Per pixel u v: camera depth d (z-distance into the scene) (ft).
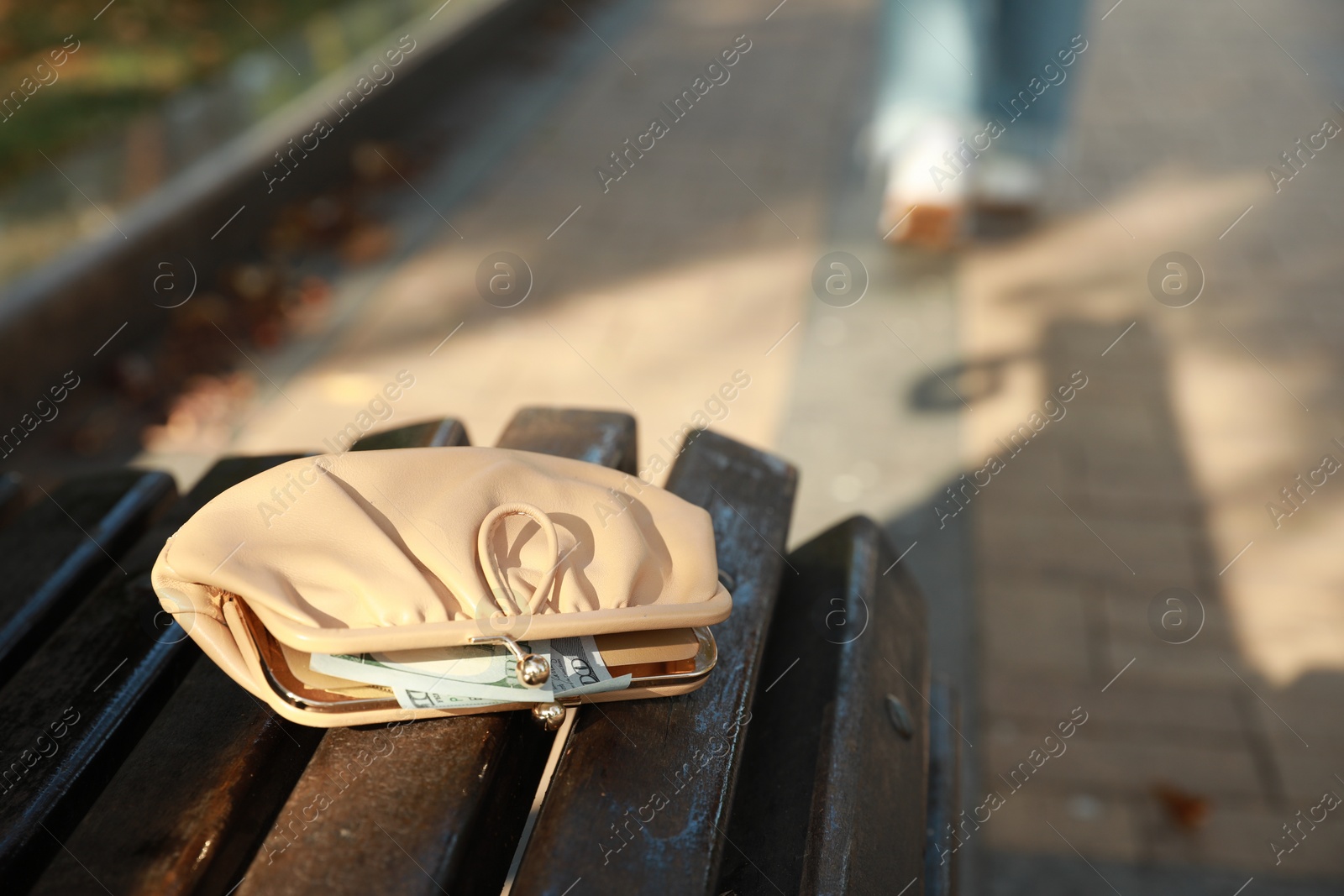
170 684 4.57
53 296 14.37
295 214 20.62
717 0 39.22
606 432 5.98
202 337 16.75
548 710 3.94
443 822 3.46
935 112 18.95
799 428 14.67
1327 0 37.37
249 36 28.60
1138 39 33.73
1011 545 12.59
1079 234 20.52
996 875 8.79
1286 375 16.14
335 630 3.47
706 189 22.81
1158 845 9.13
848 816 4.33
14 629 5.04
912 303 17.98
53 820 3.86
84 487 6.16
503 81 30.35
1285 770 9.88
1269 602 11.88
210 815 3.58
